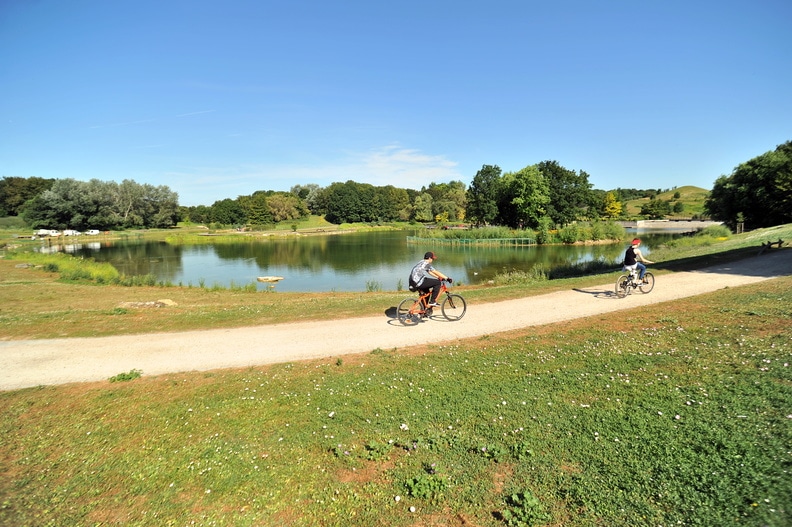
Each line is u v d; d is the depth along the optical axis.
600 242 69.44
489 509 4.46
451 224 125.06
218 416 6.95
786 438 5.07
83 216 97.75
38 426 6.88
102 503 5.03
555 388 7.26
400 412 6.79
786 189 51.19
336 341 11.23
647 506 4.28
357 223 144.88
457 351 9.76
